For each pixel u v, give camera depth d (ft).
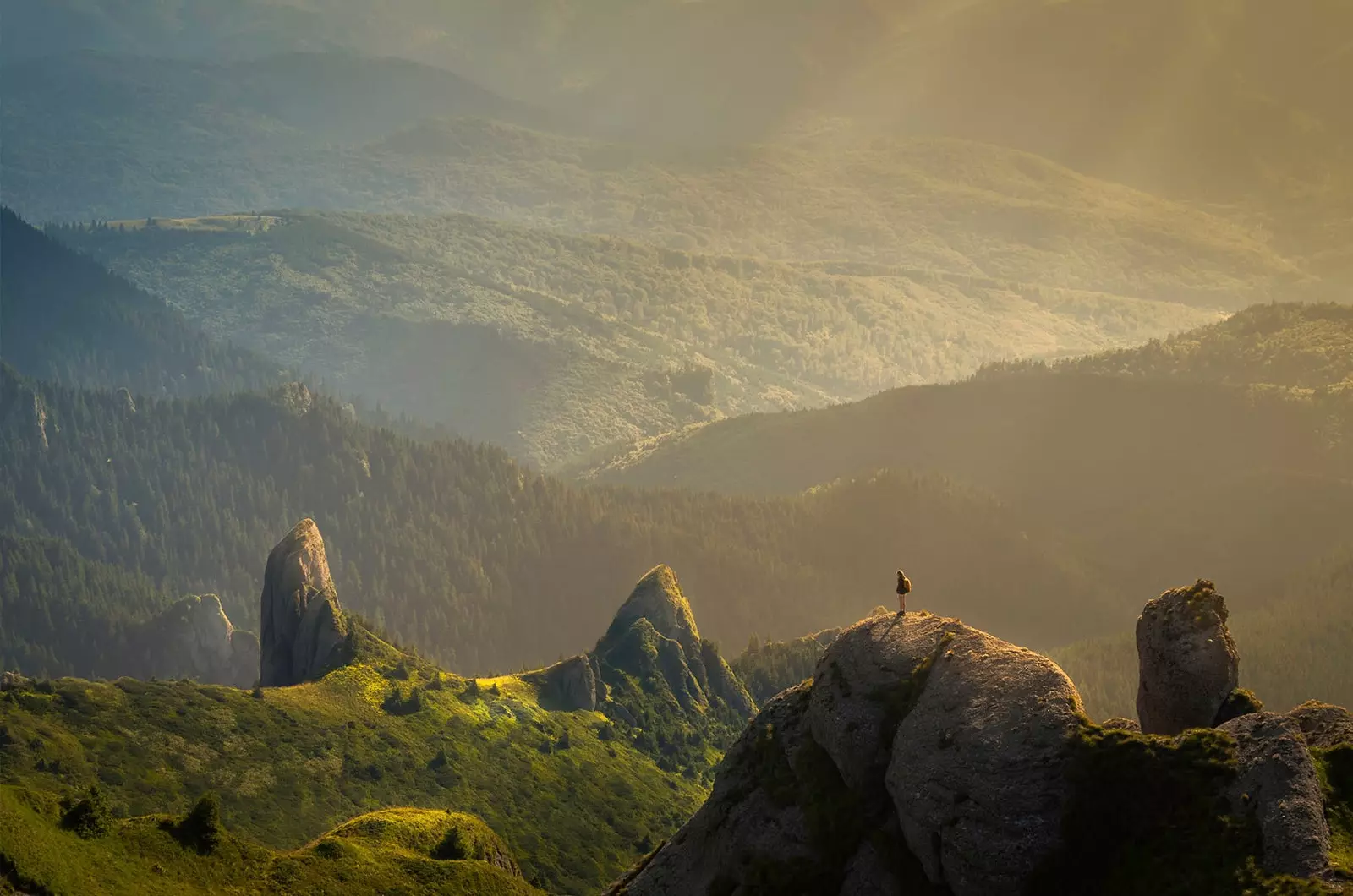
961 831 191.42
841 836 213.05
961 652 212.02
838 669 226.17
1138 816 184.03
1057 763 190.08
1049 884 186.09
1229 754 182.39
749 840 224.12
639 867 244.01
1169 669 203.10
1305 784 174.81
